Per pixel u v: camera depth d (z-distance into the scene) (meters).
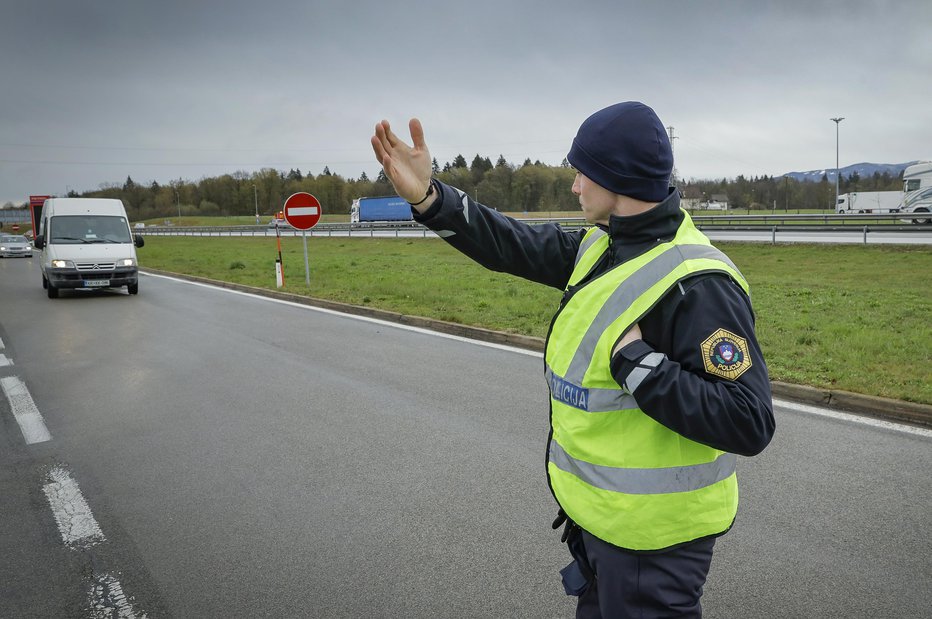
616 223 1.44
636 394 1.28
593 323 1.40
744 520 3.53
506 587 2.96
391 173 1.57
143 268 22.48
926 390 5.39
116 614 2.81
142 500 3.90
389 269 19.31
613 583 1.43
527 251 1.79
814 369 6.22
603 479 1.41
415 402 5.82
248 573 3.10
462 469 4.30
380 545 3.34
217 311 11.80
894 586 2.91
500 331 8.73
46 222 14.63
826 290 12.30
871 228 22.64
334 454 4.59
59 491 4.04
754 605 2.79
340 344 8.50
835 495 3.79
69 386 6.57
